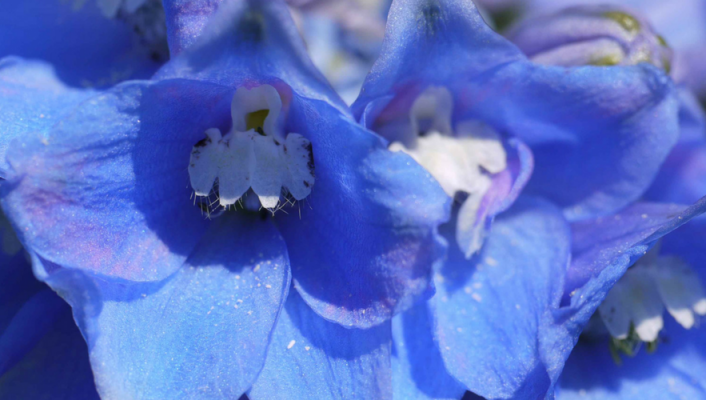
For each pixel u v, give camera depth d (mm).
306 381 152
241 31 135
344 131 139
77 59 170
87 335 138
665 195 184
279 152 152
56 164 140
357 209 146
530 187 168
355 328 149
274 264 156
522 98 156
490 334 158
